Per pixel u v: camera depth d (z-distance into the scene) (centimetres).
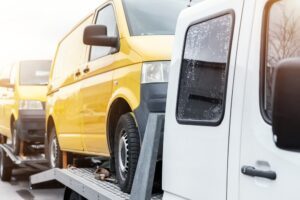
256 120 241
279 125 181
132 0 496
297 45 231
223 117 268
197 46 312
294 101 178
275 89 182
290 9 238
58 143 711
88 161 656
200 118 293
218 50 288
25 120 1035
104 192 425
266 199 229
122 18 473
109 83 474
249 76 252
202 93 295
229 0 283
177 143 315
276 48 240
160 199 340
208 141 280
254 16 256
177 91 324
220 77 279
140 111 400
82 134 573
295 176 214
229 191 258
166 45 416
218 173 268
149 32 455
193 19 321
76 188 514
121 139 436
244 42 260
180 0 521
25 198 961
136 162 408
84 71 564
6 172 1176
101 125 498
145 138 350
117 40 466
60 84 691
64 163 692
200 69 303
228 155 261
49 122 765
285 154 220
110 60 479
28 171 1292
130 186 414
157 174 350
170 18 482
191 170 296
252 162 241
